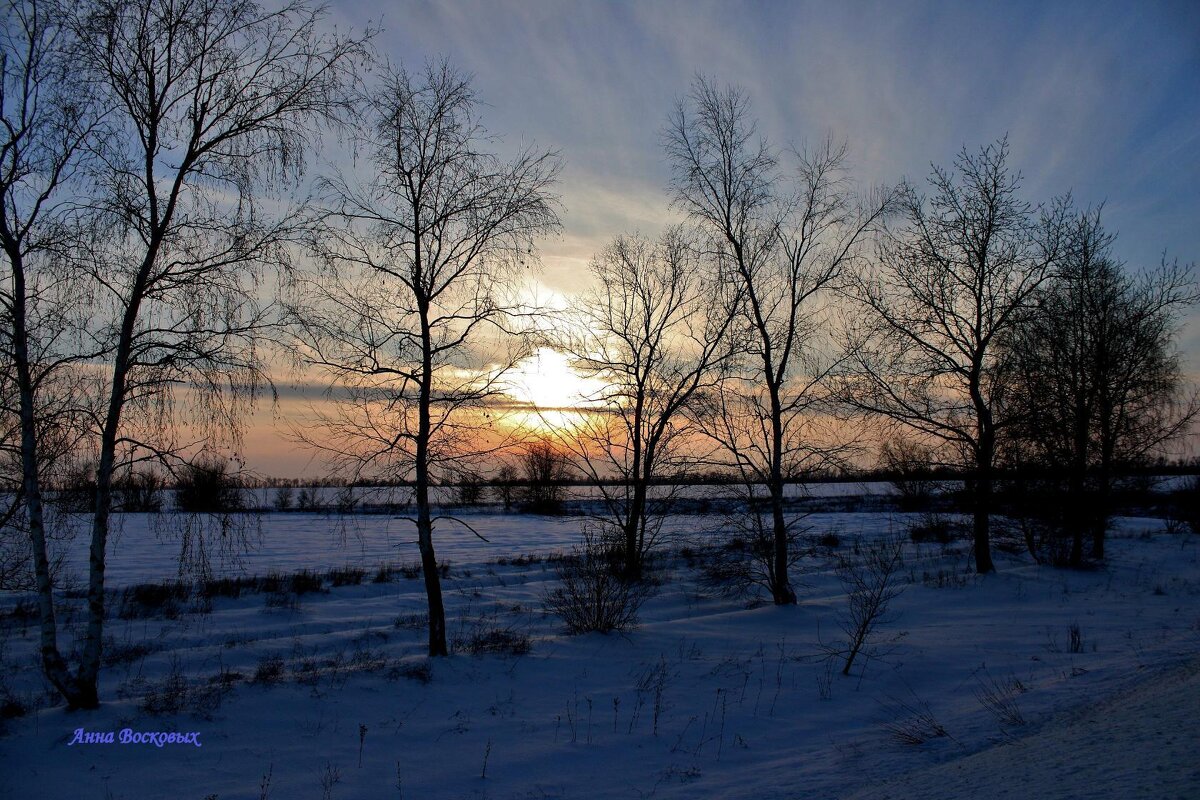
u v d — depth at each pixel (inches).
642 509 793.6
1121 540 1165.7
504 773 303.3
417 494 483.5
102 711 348.8
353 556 1147.9
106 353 378.6
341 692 391.5
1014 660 441.1
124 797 274.5
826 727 351.3
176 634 573.9
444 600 749.3
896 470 882.8
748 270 714.8
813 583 878.4
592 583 600.7
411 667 436.1
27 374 358.3
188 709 354.6
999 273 829.8
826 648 495.8
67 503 403.9
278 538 1405.0
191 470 384.2
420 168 486.0
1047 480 892.0
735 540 791.1
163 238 381.4
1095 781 191.0
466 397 491.2
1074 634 465.1
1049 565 905.5
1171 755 199.3
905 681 421.1
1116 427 929.5
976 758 259.1
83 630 575.5
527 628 593.6
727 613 660.7
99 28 353.4
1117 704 293.7
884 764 279.4
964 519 1259.8
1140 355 949.8
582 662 474.0
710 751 324.8
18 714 350.9
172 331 379.6
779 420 712.4
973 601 685.9
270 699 374.6
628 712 379.2
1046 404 871.1
